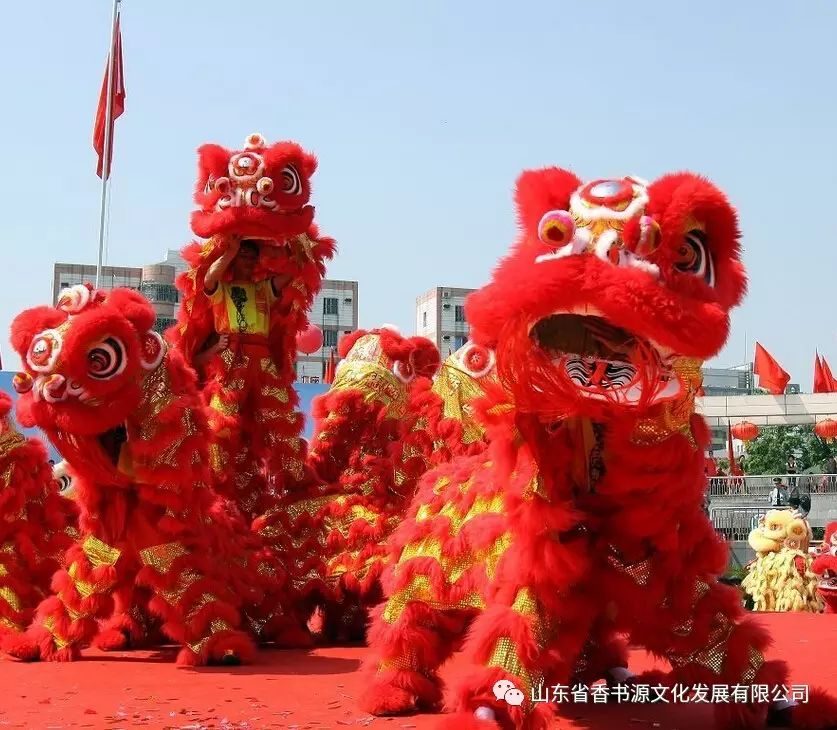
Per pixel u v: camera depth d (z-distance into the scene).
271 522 6.84
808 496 22.17
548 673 3.62
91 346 5.29
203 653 5.48
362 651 6.20
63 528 6.59
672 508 3.73
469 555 4.04
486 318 3.48
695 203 3.55
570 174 3.70
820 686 4.26
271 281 7.21
